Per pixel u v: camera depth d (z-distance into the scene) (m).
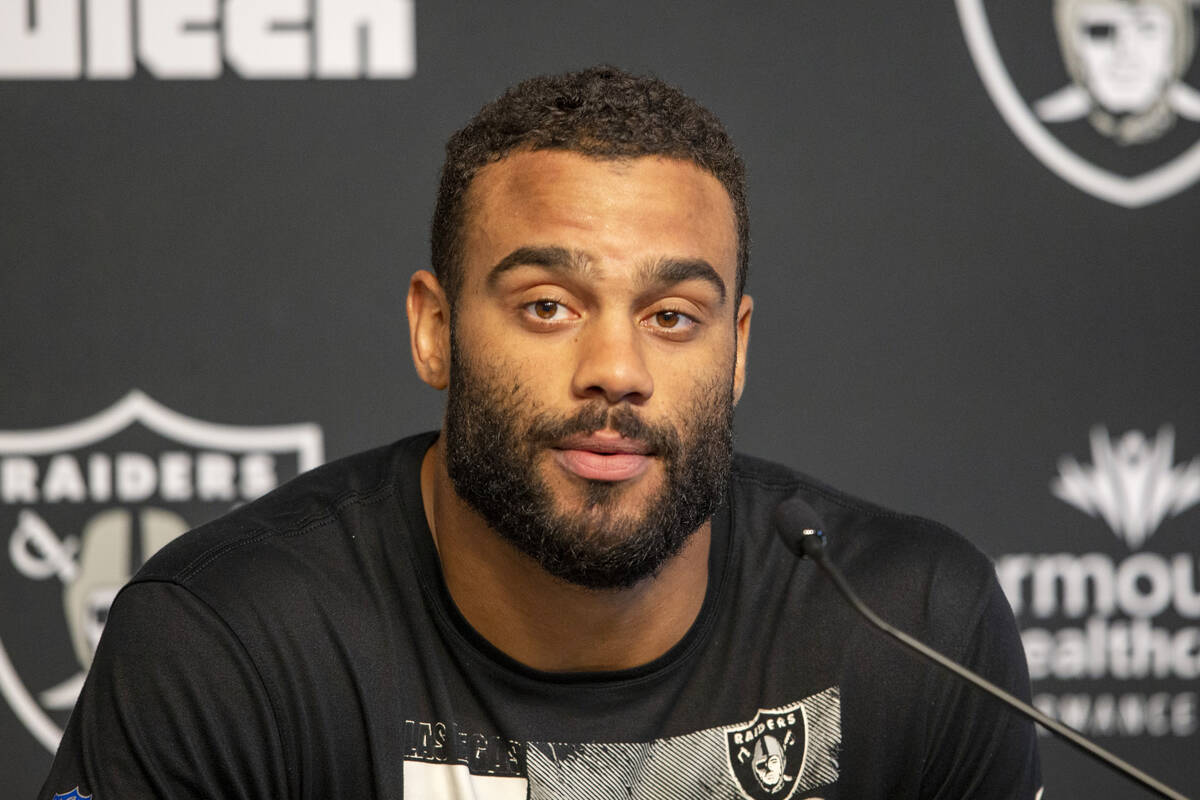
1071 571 7.91
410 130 7.70
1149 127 7.94
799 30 7.84
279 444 7.69
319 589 4.61
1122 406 7.94
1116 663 7.91
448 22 7.71
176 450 7.65
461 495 4.34
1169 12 7.92
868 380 7.89
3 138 7.54
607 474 4.06
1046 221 7.92
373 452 5.34
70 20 7.55
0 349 7.55
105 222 7.60
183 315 7.64
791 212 7.85
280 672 4.43
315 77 7.66
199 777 4.31
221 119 7.63
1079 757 7.89
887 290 7.89
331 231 7.69
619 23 7.78
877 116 7.87
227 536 4.76
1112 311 7.94
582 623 4.42
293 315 7.69
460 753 4.44
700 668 4.73
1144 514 7.94
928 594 4.99
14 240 7.55
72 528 7.62
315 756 4.45
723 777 4.61
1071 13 7.90
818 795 4.70
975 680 3.65
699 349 4.20
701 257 4.16
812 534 3.98
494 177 4.26
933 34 7.89
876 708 4.79
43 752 7.59
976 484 7.89
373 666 4.52
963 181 7.90
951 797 4.94
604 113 4.21
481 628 4.51
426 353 4.75
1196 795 7.88
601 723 4.55
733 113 7.83
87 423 7.61
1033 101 7.90
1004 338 7.91
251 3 7.62
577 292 4.10
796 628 4.85
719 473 4.30
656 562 4.20
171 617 4.43
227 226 7.64
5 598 7.58
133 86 7.58
